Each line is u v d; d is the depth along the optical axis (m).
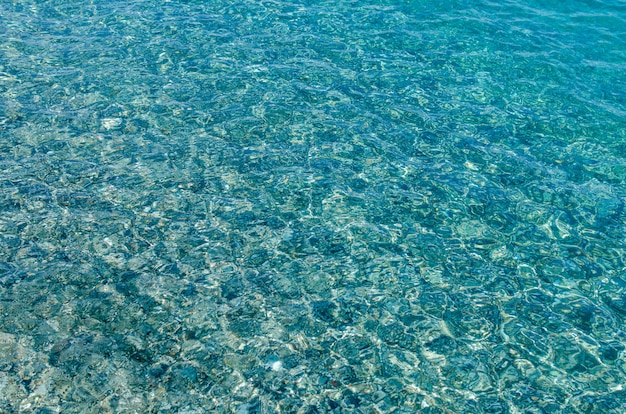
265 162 11.11
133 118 11.99
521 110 13.23
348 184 10.73
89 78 13.12
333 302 8.41
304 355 7.59
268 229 9.63
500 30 16.52
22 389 6.86
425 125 12.48
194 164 10.90
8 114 11.72
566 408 7.14
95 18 15.80
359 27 16.27
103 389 6.95
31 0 16.53
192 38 15.08
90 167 10.61
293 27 16.02
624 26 17.00
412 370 7.48
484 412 7.02
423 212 10.21
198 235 9.39
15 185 10.02
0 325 7.65
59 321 7.80
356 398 7.09
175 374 7.21
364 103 13.04
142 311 8.03
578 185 11.10
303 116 12.45
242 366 7.38
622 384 7.46
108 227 9.38
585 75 14.68
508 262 9.32
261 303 8.30
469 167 11.38
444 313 8.35
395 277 8.91
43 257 8.76
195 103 12.61
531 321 8.30
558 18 17.36
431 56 15.09
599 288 8.93
